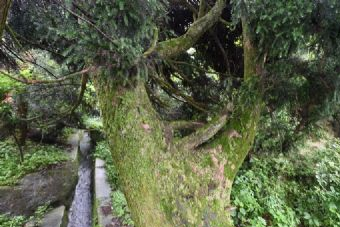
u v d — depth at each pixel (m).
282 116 3.15
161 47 2.39
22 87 4.63
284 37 1.91
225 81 3.25
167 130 2.23
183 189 2.06
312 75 2.32
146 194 2.00
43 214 4.20
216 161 2.28
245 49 2.48
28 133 6.91
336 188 4.21
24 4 2.43
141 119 2.09
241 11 1.96
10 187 4.88
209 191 2.16
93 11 1.63
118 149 2.13
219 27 3.60
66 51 1.70
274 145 4.00
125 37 1.73
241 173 4.33
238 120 2.43
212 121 2.40
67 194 4.90
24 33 2.83
